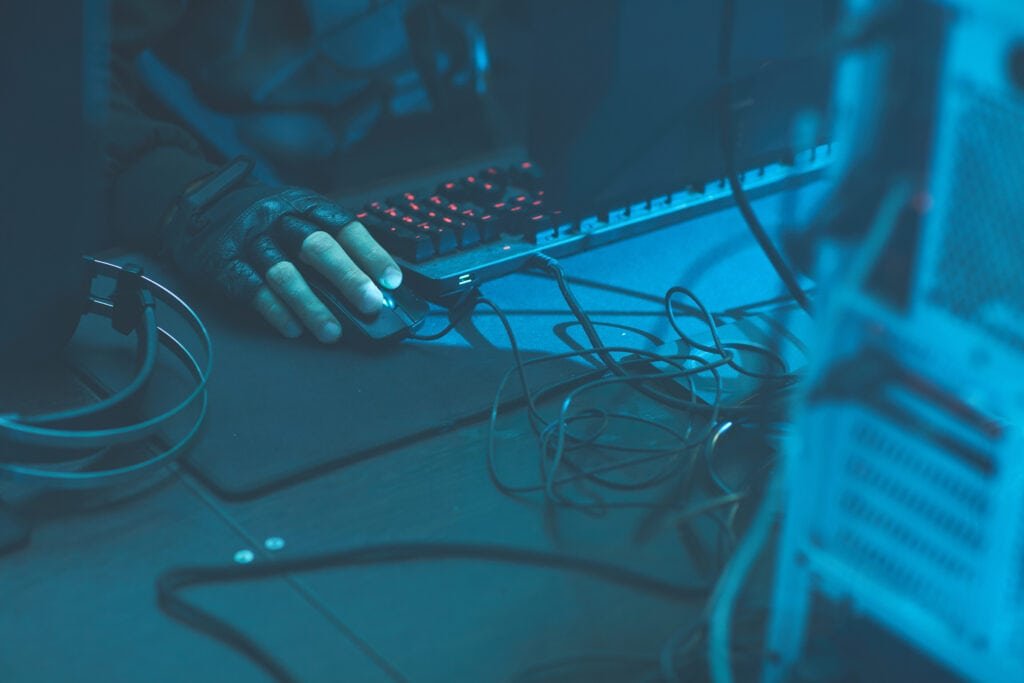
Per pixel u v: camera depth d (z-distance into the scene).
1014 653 0.50
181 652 0.62
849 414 0.52
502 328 0.97
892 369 0.51
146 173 1.08
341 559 0.69
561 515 0.74
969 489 0.49
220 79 1.55
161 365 0.89
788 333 0.97
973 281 0.47
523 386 0.85
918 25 0.46
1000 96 0.45
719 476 0.78
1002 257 0.46
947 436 0.49
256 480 0.76
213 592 0.66
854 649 0.57
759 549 0.61
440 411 0.85
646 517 0.74
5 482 0.75
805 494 0.53
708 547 0.71
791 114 1.00
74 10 0.75
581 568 0.69
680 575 0.69
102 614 0.64
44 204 0.80
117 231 1.08
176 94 1.55
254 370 0.89
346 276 0.93
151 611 0.65
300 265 0.97
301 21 1.56
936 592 0.51
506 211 1.08
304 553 0.69
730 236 1.13
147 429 0.76
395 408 0.85
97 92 0.80
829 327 0.51
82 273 0.85
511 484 0.77
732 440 0.82
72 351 0.91
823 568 0.55
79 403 0.84
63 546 0.69
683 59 0.91
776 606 0.57
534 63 0.91
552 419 0.85
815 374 0.51
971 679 0.52
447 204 1.09
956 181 0.47
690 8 0.89
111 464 0.78
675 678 0.59
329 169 1.66
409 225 1.04
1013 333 0.46
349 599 0.66
